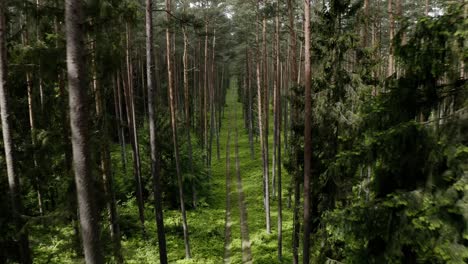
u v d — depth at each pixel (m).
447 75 5.52
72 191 8.86
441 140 5.40
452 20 5.09
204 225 19.56
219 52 43.38
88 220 5.80
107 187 11.79
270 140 42.00
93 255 5.92
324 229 10.61
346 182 10.23
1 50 8.30
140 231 17.38
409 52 5.64
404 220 5.76
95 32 7.28
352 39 10.14
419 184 5.86
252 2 24.36
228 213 21.61
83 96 5.55
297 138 11.93
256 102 43.50
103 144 10.04
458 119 5.34
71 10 5.34
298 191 12.48
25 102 13.40
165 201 21.45
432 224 5.28
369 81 10.46
